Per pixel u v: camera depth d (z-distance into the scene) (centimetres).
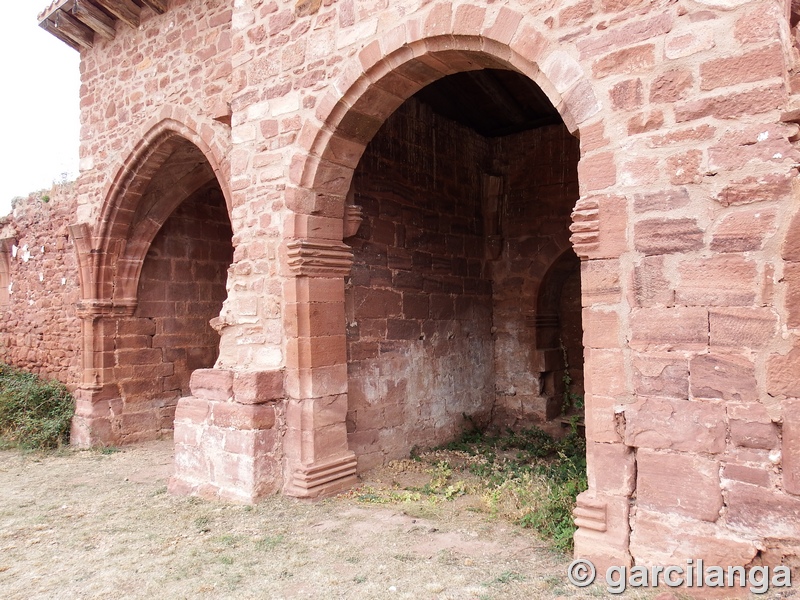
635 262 339
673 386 325
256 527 455
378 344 659
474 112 797
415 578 355
